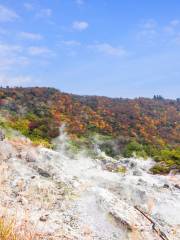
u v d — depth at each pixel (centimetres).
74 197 765
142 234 663
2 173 805
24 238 509
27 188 759
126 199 852
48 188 781
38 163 929
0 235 468
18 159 930
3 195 701
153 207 830
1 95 4928
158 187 995
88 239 607
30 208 669
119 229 662
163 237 673
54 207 706
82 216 685
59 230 605
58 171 916
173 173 1589
